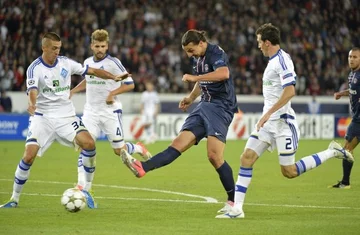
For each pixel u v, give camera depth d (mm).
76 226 27156
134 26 105938
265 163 58844
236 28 113062
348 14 125062
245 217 29781
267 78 30109
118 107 38688
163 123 92000
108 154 67812
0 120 85875
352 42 121688
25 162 31938
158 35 106438
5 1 98500
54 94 32438
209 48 30391
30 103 30984
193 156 67250
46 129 32562
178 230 26266
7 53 93625
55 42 31766
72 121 32875
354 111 42219
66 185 42781
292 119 30312
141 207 33156
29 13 99438
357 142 42250
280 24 117562
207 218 29500
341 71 115562
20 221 28359
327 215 30453
